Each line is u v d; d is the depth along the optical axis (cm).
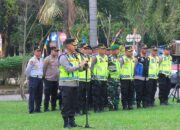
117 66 3266
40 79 3231
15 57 6134
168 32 7150
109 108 3272
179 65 4188
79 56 2483
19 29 6781
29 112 3186
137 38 6103
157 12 5322
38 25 6681
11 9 6097
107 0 8525
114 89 3262
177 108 3325
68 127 2330
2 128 2358
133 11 5284
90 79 3089
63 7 4856
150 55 3528
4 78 6147
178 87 3919
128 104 3322
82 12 7031
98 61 3133
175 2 5262
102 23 7069
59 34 4644
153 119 2619
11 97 5081
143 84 3428
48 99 3300
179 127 2320
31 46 7144
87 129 2262
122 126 2359
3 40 7525
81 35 6303
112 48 3284
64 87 2302
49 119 2716
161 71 3603
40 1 5591
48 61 3259
